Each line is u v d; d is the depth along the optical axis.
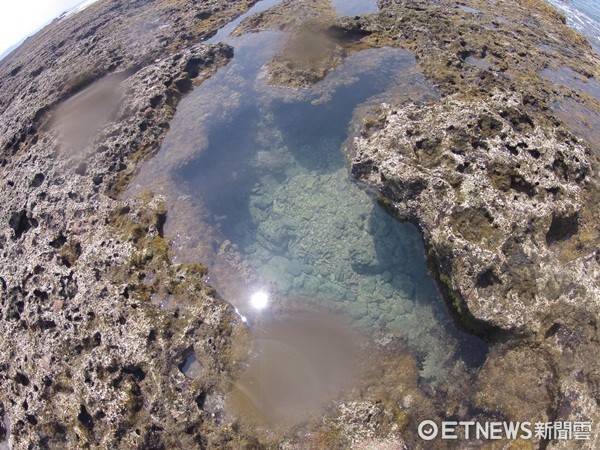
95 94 15.09
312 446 7.93
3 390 10.30
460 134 9.48
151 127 13.06
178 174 12.07
